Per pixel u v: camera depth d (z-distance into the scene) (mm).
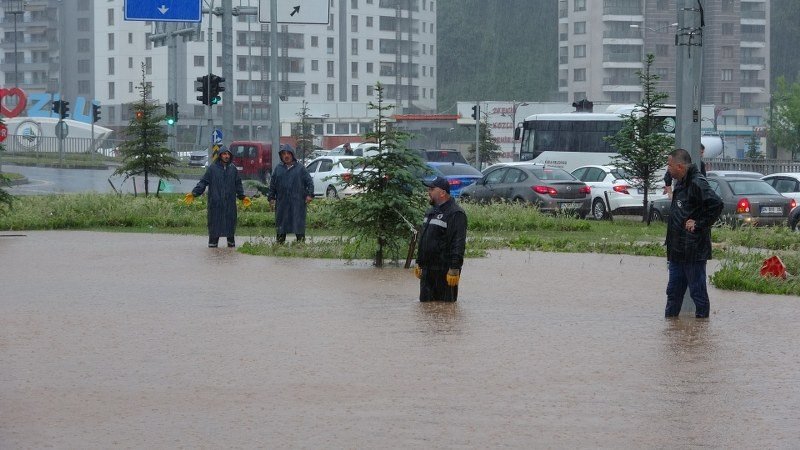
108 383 11938
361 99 168500
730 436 9750
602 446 9375
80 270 23672
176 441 9516
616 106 74562
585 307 18094
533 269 24188
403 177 24156
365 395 11344
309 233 34344
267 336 15031
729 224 37125
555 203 43844
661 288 20828
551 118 72000
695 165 16938
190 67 152500
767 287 20203
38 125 120312
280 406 10844
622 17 157750
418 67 175500
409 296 19359
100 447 9336
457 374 12430
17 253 27672
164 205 40781
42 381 12047
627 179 42562
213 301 18641
